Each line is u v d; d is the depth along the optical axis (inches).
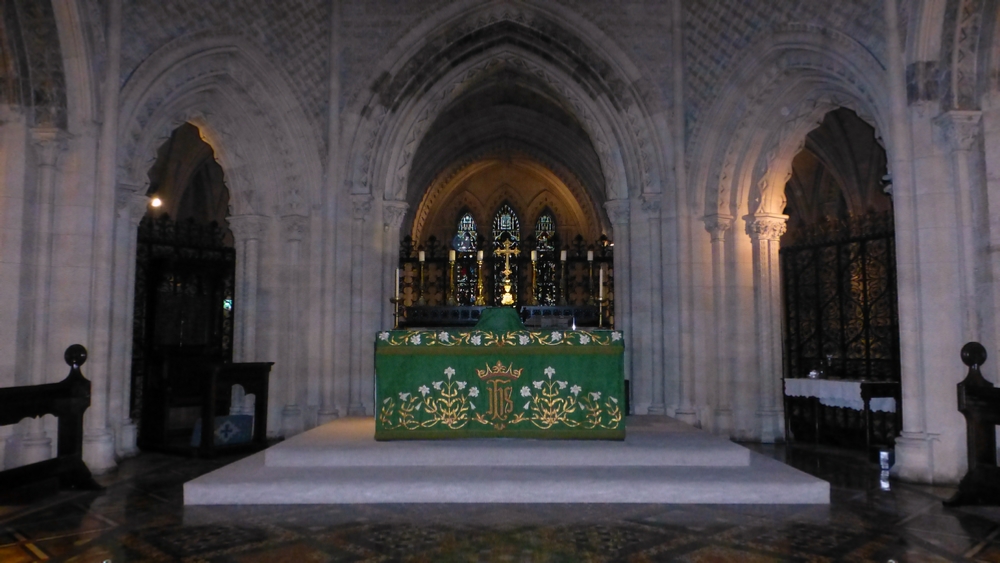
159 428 437.1
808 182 874.1
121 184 395.5
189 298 530.6
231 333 588.1
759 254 487.8
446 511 273.3
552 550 224.1
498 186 1198.9
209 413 410.9
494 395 343.9
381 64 509.4
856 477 346.3
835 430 494.3
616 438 339.3
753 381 483.5
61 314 358.3
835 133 778.8
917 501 293.1
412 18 514.3
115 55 378.0
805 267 569.0
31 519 264.7
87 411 363.3
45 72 352.8
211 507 281.6
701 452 323.0
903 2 348.2
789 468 316.8
